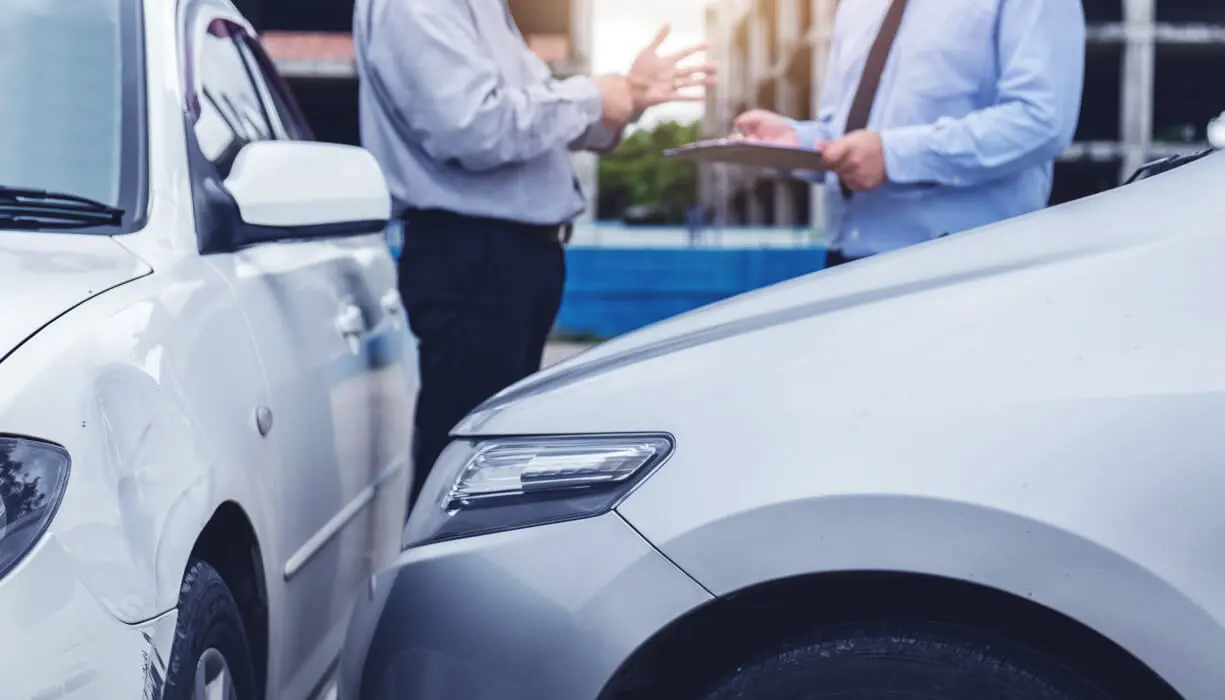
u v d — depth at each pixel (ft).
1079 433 4.85
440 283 10.12
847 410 5.07
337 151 7.86
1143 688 4.88
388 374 10.22
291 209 7.42
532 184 10.23
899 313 5.33
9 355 4.99
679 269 41.86
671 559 5.06
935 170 9.43
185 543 5.40
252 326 7.16
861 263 6.05
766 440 5.09
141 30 7.75
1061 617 4.85
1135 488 4.76
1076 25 9.48
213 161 7.77
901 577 4.95
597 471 5.29
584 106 10.17
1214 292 5.02
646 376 5.50
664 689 5.33
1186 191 5.49
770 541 4.97
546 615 5.19
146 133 7.27
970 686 4.93
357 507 9.00
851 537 4.90
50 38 7.47
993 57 9.60
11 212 6.48
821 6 87.81
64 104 7.25
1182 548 4.71
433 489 5.82
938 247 5.87
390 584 5.70
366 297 10.11
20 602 4.54
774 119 10.98
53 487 4.78
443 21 9.70
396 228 29.22
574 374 5.88
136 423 5.35
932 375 5.07
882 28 9.95
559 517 5.30
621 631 5.08
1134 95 98.17
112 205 6.87
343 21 91.86
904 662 4.97
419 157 10.08
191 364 6.06
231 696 6.21
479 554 5.37
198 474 5.69
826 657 5.02
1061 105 9.37
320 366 8.26
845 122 10.20
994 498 4.81
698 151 9.50
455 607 5.36
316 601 7.98
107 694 4.72
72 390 5.06
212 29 9.10
